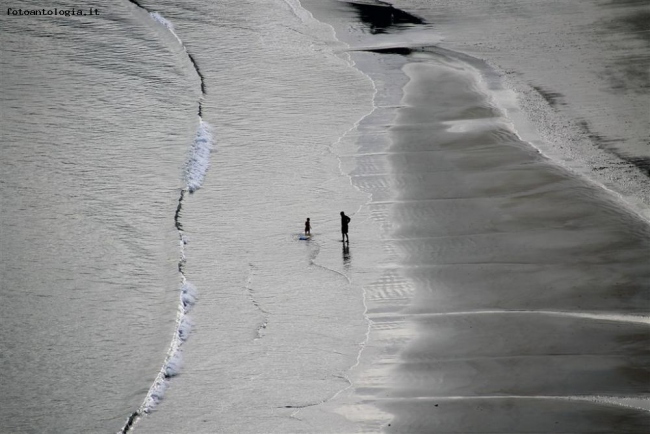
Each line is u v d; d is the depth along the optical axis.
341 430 116.94
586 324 138.50
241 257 165.12
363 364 131.62
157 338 141.38
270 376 129.62
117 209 183.50
